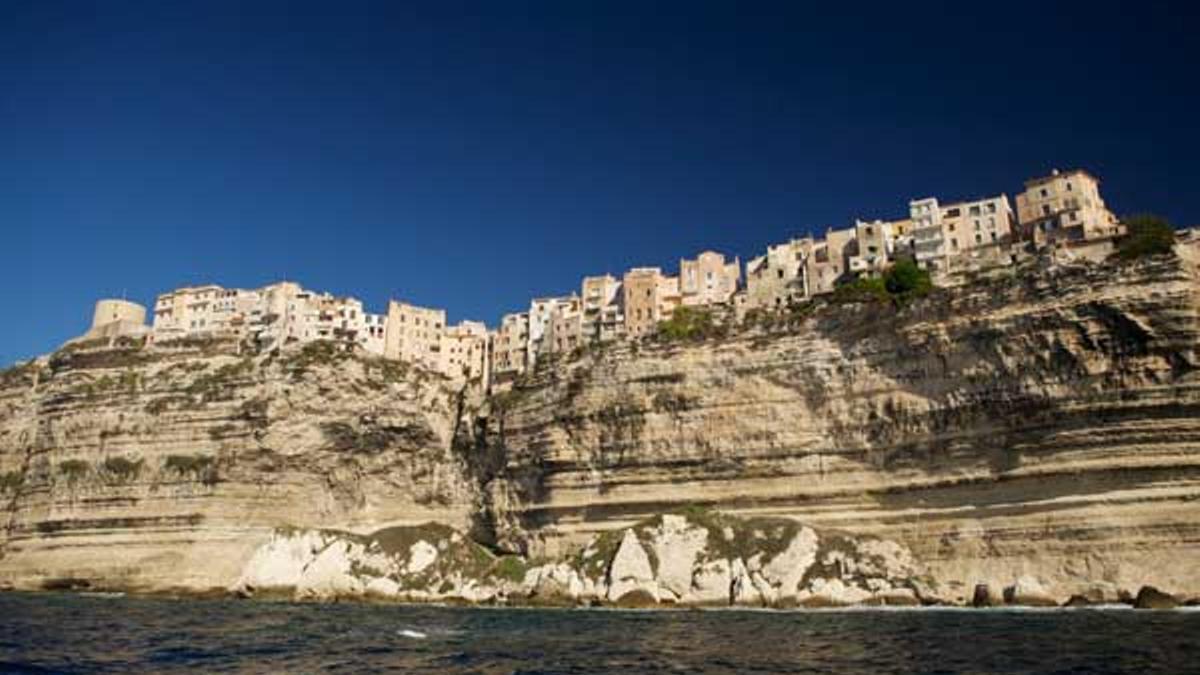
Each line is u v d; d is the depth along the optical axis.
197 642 57.12
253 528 118.44
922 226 114.81
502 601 103.56
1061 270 84.00
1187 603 73.56
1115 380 80.19
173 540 116.81
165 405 122.50
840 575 89.06
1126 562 77.50
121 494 119.69
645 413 106.06
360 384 124.69
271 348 126.81
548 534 111.25
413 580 112.25
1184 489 76.75
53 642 55.91
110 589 115.38
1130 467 78.69
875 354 94.69
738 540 94.25
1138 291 79.56
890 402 92.94
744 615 77.75
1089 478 80.88
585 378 110.88
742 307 112.62
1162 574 75.81
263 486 119.94
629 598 93.44
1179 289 78.12
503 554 119.25
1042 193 109.38
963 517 87.88
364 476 125.12
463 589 109.00
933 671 40.81
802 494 96.19
